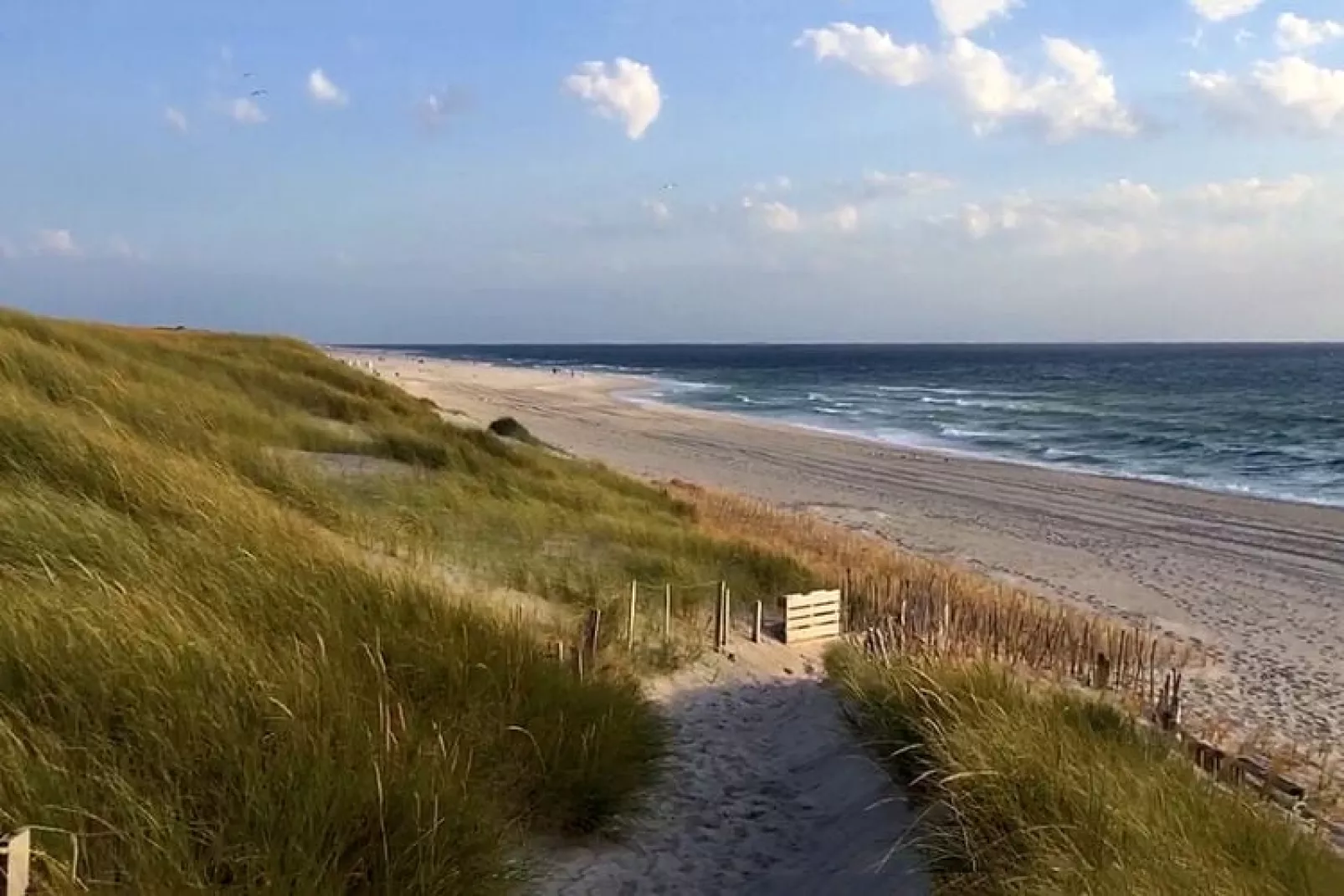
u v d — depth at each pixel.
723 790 5.75
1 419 6.91
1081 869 3.72
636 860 4.68
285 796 3.43
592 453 36.50
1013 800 4.34
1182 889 3.62
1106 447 43.41
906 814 5.05
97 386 10.46
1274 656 13.39
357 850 3.45
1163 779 4.91
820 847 5.11
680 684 7.77
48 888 2.83
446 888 3.43
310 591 5.06
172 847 3.11
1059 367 147.38
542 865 4.30
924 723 5.40
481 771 4.33
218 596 4.65
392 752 3.83
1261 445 43.88
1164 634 14.36
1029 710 5.59
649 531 13.53
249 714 3.79
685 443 40.91
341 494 10.55
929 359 199.12
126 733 3.54
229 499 6.31
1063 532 22.72
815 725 6.89
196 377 19.05
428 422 21.59
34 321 15.89
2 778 3.08
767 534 17.95
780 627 10.49
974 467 34.91
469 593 6.80
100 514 5.44
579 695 5.32
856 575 13.80
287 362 26.44
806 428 51.28
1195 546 21.25
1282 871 4.16
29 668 3.64
